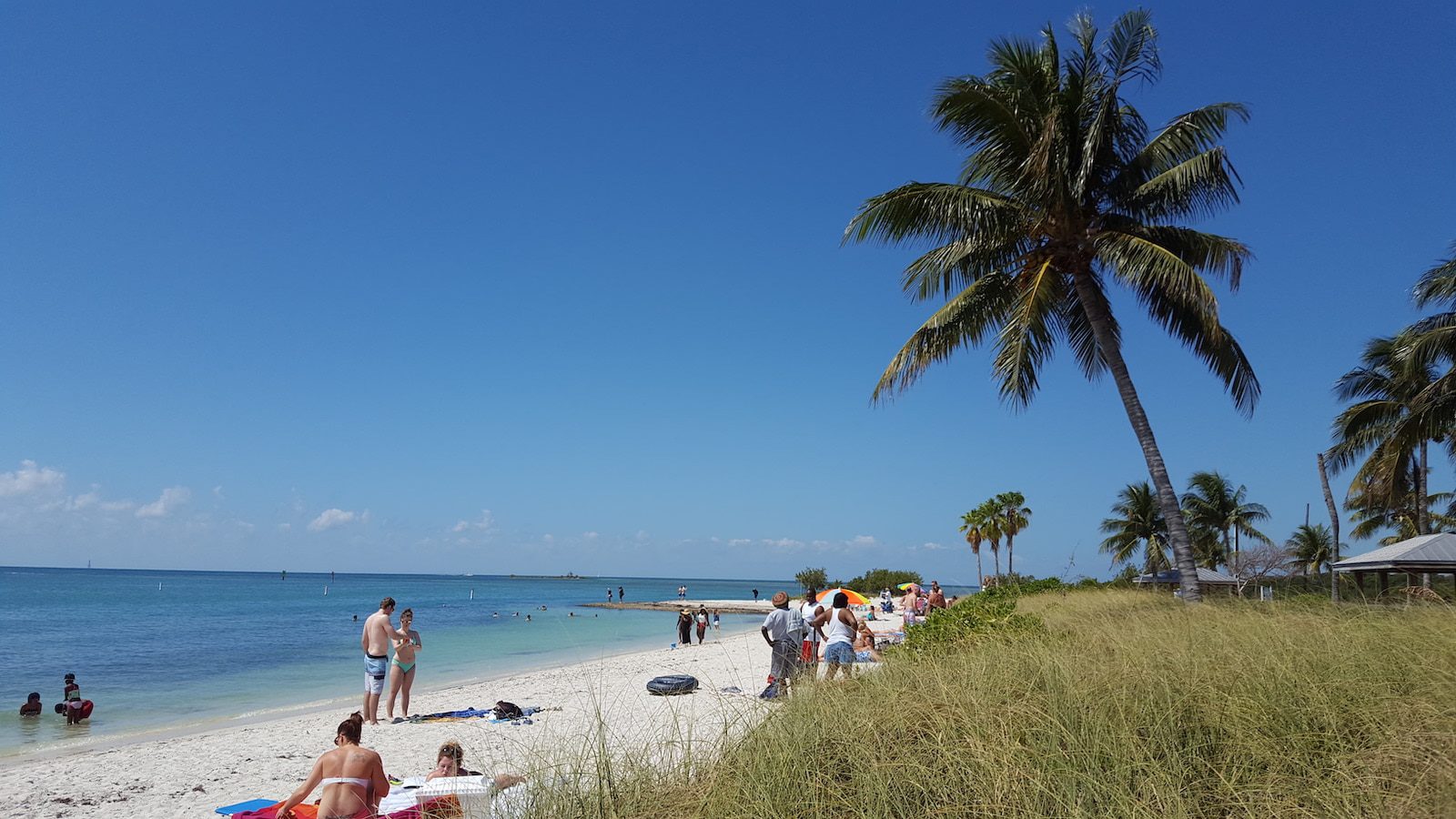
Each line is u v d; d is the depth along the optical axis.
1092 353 19.38
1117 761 4.09
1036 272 16.89
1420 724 4.41
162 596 83.38
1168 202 16.58
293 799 5.89
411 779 6.54
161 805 7.72
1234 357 16.56
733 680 15.30
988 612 11.25
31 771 9.22
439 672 21.12
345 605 66.94
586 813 4.16
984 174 17.19
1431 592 8.59
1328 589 19.80
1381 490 21.58
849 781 4.30
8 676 20.45
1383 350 28.33
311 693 17.28
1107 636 7.64
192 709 15.20
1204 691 5.07
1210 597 14.77
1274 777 3.95
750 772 4.30
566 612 61.91
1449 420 19.84
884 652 8.02
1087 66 16.22
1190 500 54.47
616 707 11.16
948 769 4.18
